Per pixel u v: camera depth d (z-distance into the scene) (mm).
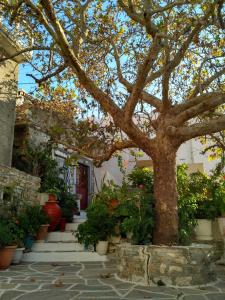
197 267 5938
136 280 6016
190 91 8875
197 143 14742
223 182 9273
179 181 9148
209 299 4887
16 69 10531
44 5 5270
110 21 8414
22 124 11617
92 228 8859
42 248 9047
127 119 6465
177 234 6551
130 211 7160
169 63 6633
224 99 6355
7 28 9180
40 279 6254
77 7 7781
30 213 9195
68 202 11492
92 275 6652
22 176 9797
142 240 6656
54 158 12602
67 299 4840
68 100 10156
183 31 6363
